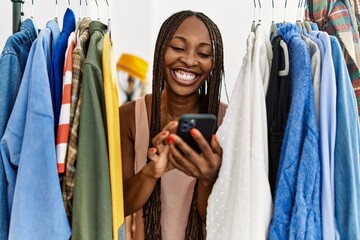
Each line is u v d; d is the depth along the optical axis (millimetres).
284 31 734
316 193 629
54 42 715
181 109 895
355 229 633
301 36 735
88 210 651
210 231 667
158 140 674
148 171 737
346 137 647
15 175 667
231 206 651
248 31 1372
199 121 630
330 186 640
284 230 630
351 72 874
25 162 636
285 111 693
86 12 1253
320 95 661
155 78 829
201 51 792
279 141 690
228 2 1372
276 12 1328
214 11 1381
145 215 865
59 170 664
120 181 724
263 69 686
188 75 803
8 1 989
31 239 632
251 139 646
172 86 822
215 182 673
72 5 1189
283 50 694
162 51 804
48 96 651
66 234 644
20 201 631
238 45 1380
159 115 852
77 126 677
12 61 692
